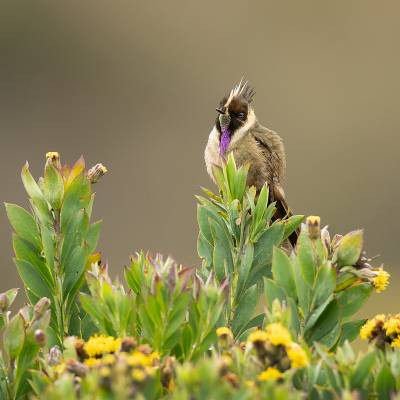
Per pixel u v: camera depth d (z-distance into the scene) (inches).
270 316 111.7
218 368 94.4
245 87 319.3
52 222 133.3
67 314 133.0
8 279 690.8
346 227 874.1
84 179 133.6
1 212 792.3
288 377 99.4
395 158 939.3
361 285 127.3
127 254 795.4
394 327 114.7
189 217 839.1
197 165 914.7
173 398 92.9
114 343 106.3
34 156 941.2
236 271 141.7
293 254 128.0
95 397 92.0
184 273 112.9
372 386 105.9
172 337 112.8
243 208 143.8
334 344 122.6
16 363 114.1
